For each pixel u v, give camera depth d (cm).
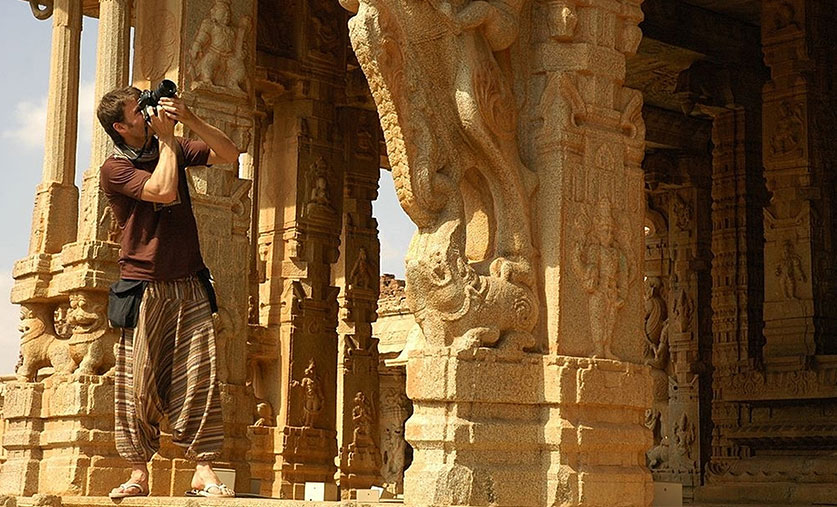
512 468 590
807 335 1545
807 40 1617
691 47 2056
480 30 620
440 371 580
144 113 668
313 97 1748
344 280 1983
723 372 1959
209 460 657
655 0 2014
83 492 936
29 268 1077
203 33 1080
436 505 538
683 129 2494
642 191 673
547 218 628
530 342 611
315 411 1695
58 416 980
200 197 1048
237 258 1065
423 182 593
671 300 2473
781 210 1605
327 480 1688
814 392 1487
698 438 2362
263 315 1738
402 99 592
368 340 1975
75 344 984
